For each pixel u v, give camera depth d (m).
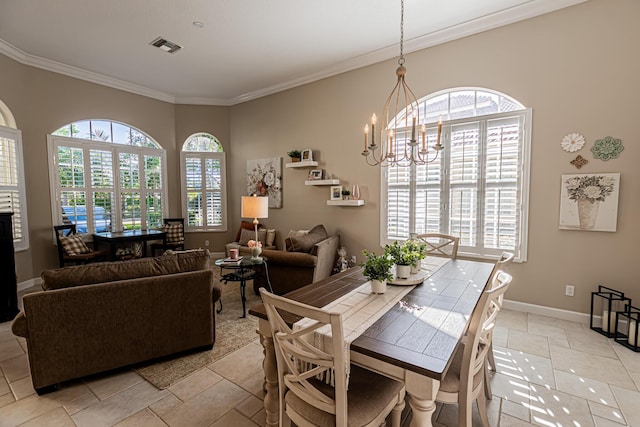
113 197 5.28
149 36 3.67
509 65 3.23
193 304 2.44
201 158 6.17
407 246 2.18
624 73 2.71
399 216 4.07
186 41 3.79
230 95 5.86
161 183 5.89
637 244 2.73
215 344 2.68
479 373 1.51
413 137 2.17
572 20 2.90
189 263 2.49
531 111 3.12
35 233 4.37
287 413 1.37
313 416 1.25
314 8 3.11
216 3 3.03
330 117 4.67
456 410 1.87
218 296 2.59
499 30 3.27
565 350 2.49
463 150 3.55
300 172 5.11
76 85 4.73
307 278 3.61
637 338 2.46
